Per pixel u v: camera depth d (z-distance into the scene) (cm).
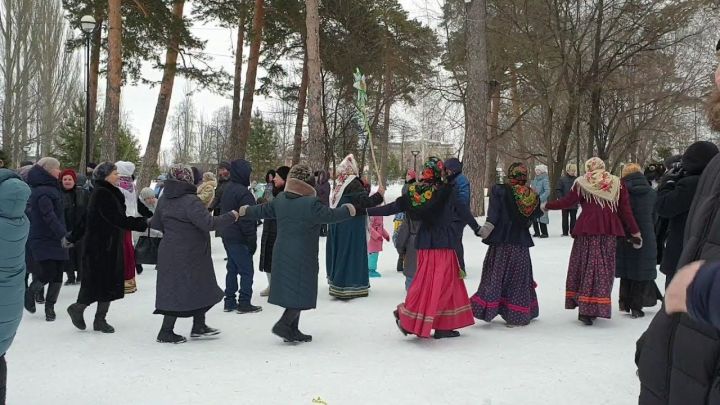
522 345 538
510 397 407
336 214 538
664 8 1792
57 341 561
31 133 3669
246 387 428
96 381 444
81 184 880
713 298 145
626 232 617
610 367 473
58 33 3656
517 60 1912
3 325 322
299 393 414
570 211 1466
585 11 1933
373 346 539
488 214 598
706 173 207
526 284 604
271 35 2227
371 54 2453
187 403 397
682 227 459
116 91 1608
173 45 1733
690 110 2206
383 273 978
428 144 3453
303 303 532
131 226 588
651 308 708
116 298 599
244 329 610
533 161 3234
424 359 495
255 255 1201
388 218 2067
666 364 197
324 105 2548
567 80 1923
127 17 1678
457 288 554
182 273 548
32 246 641
